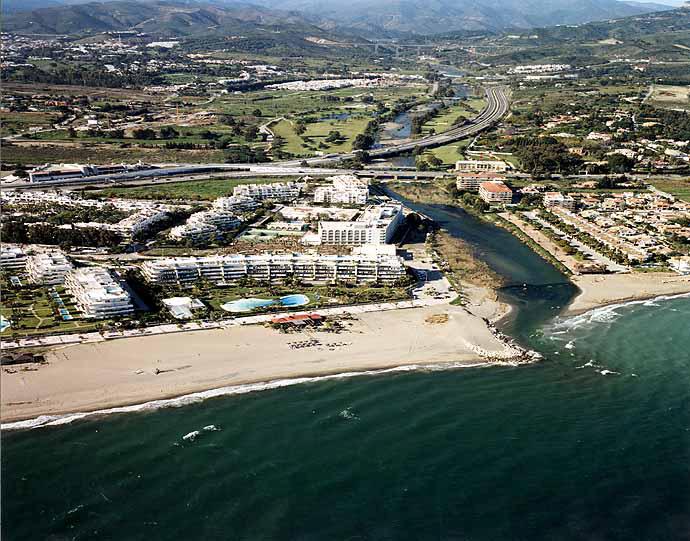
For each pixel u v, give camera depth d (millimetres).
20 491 163375
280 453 179750
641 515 158875
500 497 164500
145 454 178125
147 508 159750
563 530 154375
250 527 154625
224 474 171375
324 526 155250
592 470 174125
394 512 159500
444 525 155750
